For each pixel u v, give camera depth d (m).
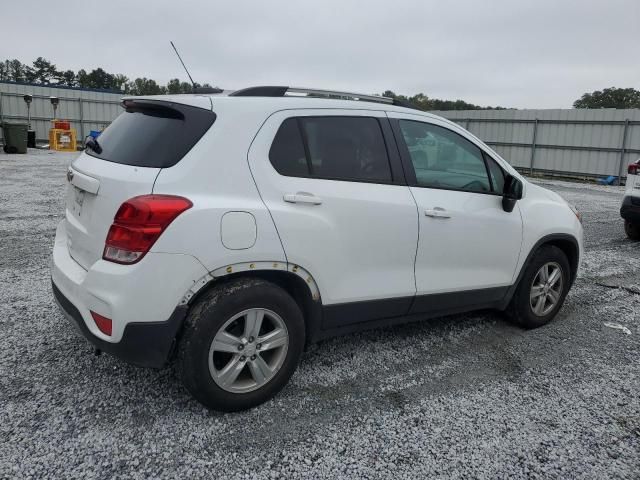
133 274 2.57
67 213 3.35
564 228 4.41
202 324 2.71
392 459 2.66
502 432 2.93
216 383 2.82
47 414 2.89
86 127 28.36
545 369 3.72
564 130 20.59
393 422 2.98
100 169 2.86
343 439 2.80
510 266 4.12
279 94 3.24
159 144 2.78
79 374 3.34
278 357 3.04
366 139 3.37
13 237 6.98
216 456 2.62
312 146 3.13
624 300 5.35
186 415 2.94
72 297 2.86
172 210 2.60
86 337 2.80
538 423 3.03
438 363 3.74
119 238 2.61
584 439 2.89
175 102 2.91
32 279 5.20
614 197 14.86
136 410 2.97
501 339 4.22
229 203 2.75
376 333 4.23
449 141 3.80
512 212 4.07
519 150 22.09
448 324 4.49
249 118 2.92
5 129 20.77
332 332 3.35
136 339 2.63
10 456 2.54
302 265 3.00
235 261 2.77
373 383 3.41
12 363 3.45
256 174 2.88
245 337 2.88
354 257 3.24
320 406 3.11
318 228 3.03
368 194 3.27
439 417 3.05
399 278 3.48
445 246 3.66
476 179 3.93
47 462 2.51
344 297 3.24
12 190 11.17
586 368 3.76
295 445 2.73
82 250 2.95
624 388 3.48
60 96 27.50
